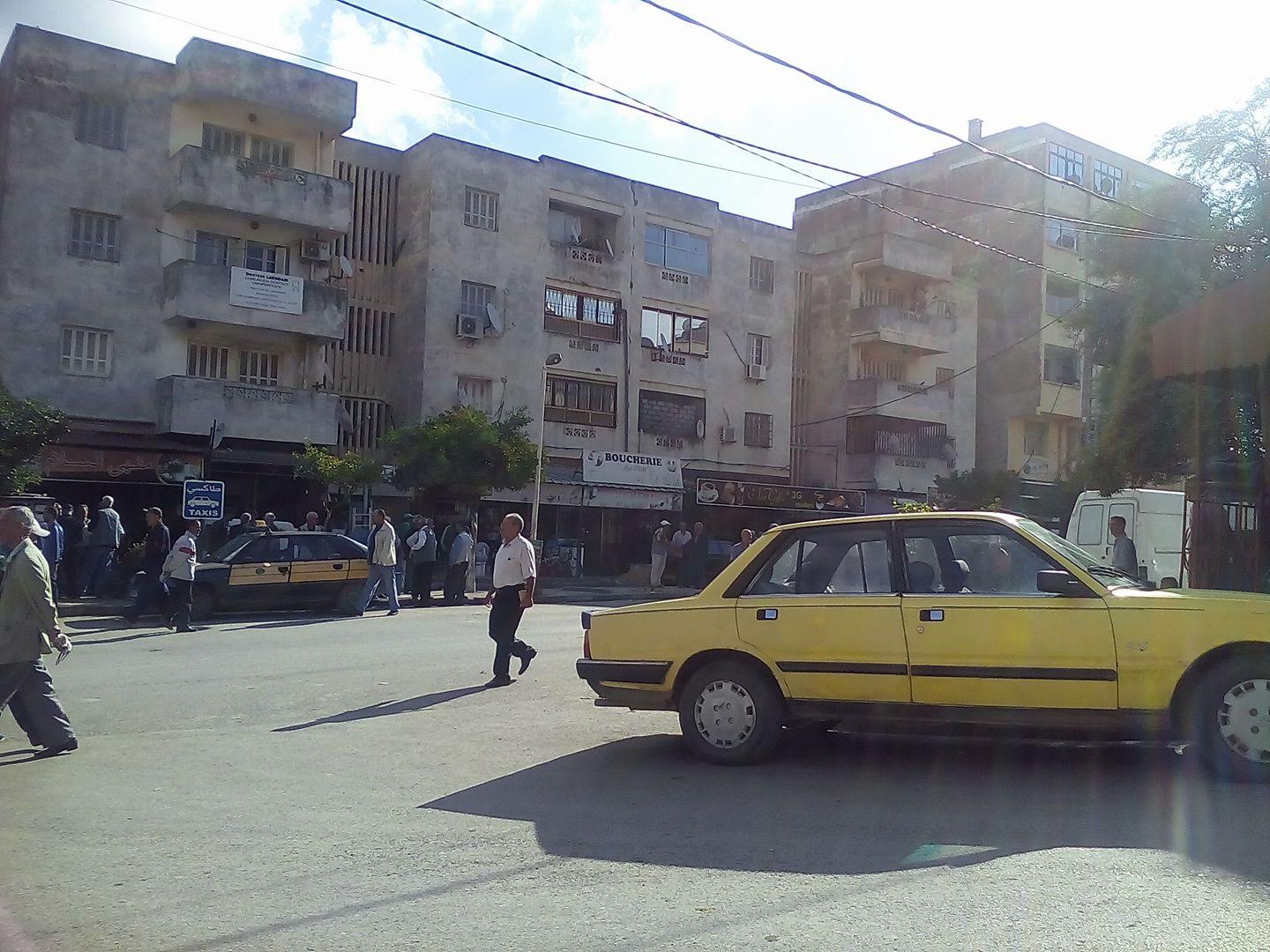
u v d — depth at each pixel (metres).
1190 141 19.39
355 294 32.84
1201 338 10.77
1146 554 16.23
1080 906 4.39
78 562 19.77
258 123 29.95
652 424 36.88
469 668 12.24
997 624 6.59
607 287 35.94
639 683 7.45
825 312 42.81
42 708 7.72
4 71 28.34
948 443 42.41
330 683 11.16
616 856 5.22
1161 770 6.82
